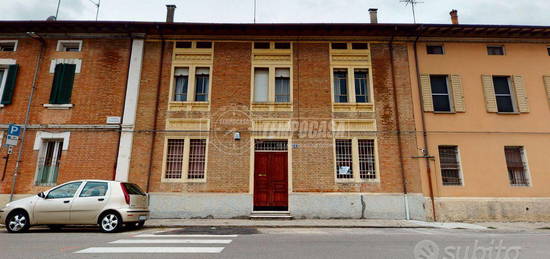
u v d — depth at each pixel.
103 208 8.59
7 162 12.16
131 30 13.37
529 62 13.53
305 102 12.95
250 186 12.12
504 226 10.60
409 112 12.85
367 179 12.23
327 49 13.55
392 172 12.27
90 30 13.42
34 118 12.62
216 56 13.43
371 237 7.97
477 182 12.22
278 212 11.84
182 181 12.13
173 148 12.62
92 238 7.51
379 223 10.73
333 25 13.02
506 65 13.47
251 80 13.19
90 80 13.03
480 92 13.12
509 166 12.63
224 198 11.98
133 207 8.84
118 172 12.06
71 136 12.44
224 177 12.20
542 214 11.95
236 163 12.35
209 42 13.62
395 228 10.04
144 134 12.53
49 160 12.46
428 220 11.75
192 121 12.73
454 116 12.84
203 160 12.51
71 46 13.66
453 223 11.12
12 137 11.45
